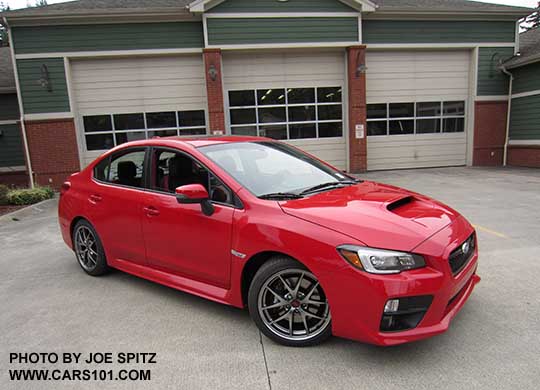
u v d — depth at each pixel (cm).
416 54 1307
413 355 246
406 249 224
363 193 299
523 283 351
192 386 226
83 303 346
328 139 1296
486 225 554
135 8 1112
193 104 1216
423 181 1035
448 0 1409
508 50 1323
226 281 289
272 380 227
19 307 344
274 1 1159
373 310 222
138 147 362
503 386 215
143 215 341
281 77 1248
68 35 1116
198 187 283
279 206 265
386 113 1323
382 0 1379
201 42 1170
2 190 908
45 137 1144
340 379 226
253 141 369
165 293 362
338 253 230
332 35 1197
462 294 264
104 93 1179
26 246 554
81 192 409
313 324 257
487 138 1366
